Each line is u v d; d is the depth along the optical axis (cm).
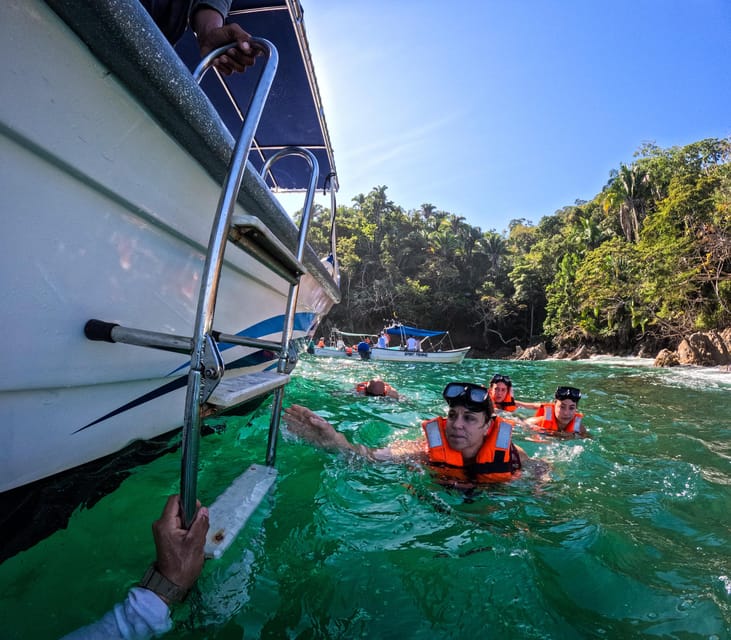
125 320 168
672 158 3856
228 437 288
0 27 101
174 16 225
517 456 283
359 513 204
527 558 168
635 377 1159
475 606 140
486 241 6481
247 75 380
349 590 146
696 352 1966
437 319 5756
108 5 114
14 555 144
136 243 165
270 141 477
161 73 138
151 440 216
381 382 551
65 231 135
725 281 2448
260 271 279
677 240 2633
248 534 171
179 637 118
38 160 121
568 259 4300
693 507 230
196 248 202
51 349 138
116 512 176
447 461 269
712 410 562
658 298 2767
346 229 6378
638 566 168
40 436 146
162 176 166
